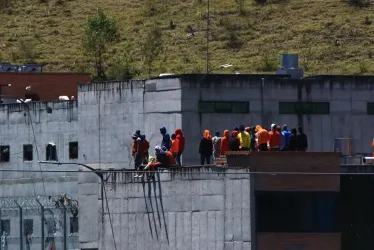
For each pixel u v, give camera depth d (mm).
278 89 159750
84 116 169375
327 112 161250
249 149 140000
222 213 139375
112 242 152750
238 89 158500
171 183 145000
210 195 140500
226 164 138875
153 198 147250
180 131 146750
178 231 144250
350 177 140125
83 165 156500
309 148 160750
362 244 140000
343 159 145375
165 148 147375
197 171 141750
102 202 153875
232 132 148125
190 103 157000
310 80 160875
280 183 137625
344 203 139875
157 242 146875
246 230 137250
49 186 174875
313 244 138250
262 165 137250
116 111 165250
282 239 137625
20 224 173000
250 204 137000
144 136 152000
